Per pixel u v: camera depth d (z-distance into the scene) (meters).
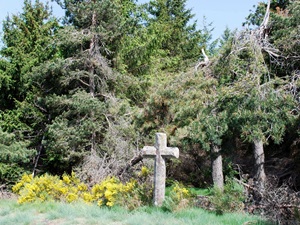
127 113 15.00
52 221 8.40
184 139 11.55
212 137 10.09
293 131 10.80
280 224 7.66
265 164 13.16
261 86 9.82
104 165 13.98
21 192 11.49
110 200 9.35
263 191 9.19
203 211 8.41
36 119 17.16
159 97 11.41
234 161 12.72
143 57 18.50
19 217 8.76
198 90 10.89
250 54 10.38
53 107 16.41
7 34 17.75
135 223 7.50
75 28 16.86
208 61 12.20
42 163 17.94
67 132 14.95
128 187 9.80
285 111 9.64
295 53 11.21
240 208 8.84
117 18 16.48
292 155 11.99
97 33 15.96
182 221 7.56
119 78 16.55
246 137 10.16
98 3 16.05
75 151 15.40
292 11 11.62
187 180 14.77
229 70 11.05
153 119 12.20
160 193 9.09
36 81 16.34
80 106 14.98
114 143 14.16
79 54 16.16
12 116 17.17
